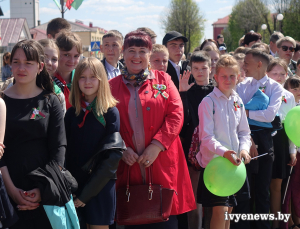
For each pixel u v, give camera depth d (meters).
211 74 4.86
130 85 3.12
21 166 2.47
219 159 3.04
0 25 41.88
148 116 3.01
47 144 2.61
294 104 4.19
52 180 2.47
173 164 3.08
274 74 4.46
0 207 2.25
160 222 3.07
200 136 3.30
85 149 2.75
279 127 3.84
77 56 3.57
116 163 2.68
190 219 3.77
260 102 3.71
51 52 3.19
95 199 2.72
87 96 2.84
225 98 3.29
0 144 2.30
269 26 48.78
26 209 2.45
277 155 4.05
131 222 2.86
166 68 4.24
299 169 4.07
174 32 4.75
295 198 4.07
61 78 3.52
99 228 2.73
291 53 5.78
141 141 3.01
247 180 3.43
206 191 3.28
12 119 2.45
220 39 10.81
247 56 3.94
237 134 3.37
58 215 2.43
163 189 2.93
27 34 43.94
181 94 3.77
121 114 3.05
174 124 3.01
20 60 2.48
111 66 4.47
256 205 3.85
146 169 2.99
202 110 3.26
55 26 4.71
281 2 42.50
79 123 2.81
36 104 2.53
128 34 3.13
